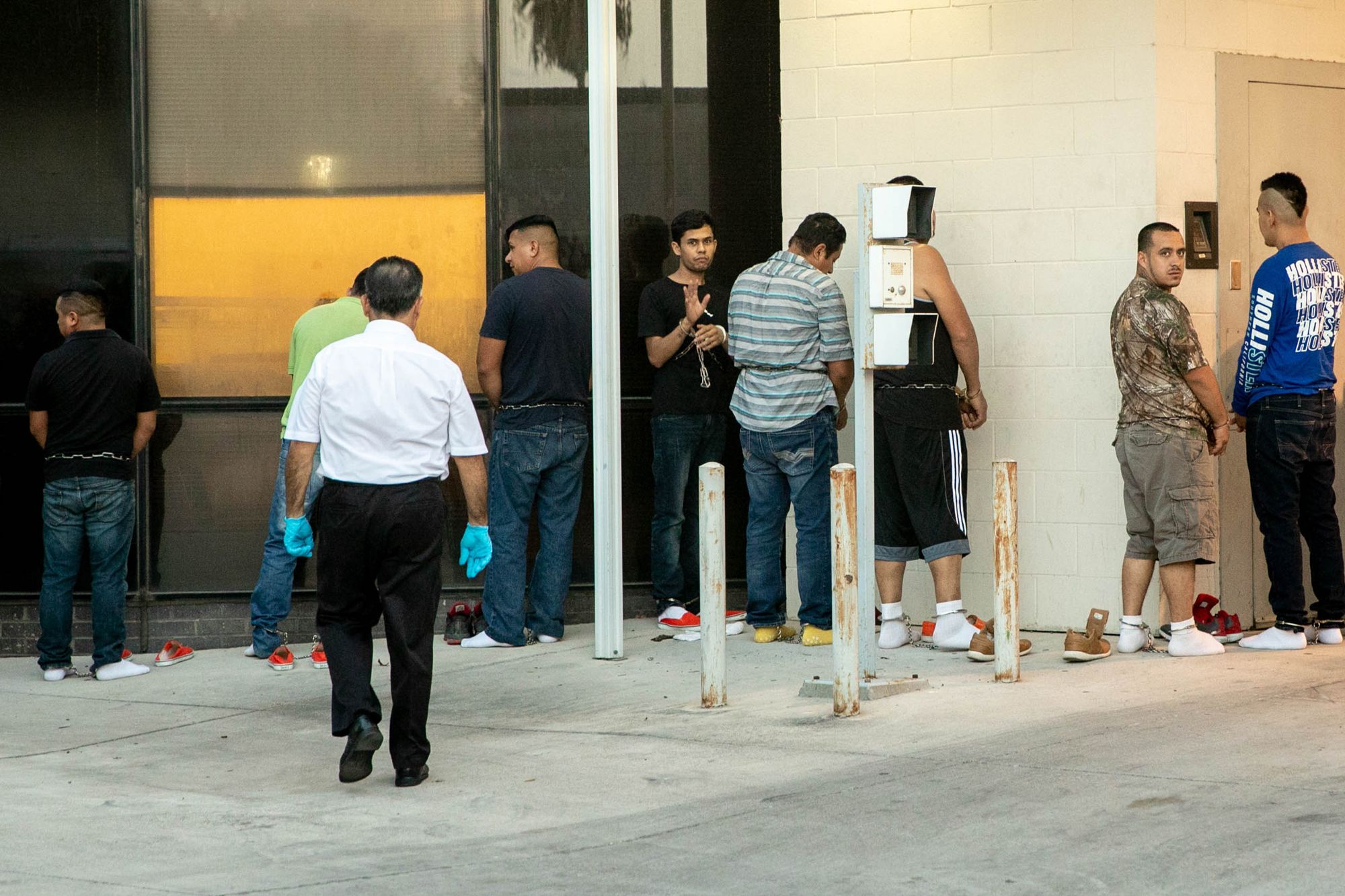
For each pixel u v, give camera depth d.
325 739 16.19
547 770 14.34
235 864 11.73
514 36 21.97
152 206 21.78
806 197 21.62
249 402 21.86
